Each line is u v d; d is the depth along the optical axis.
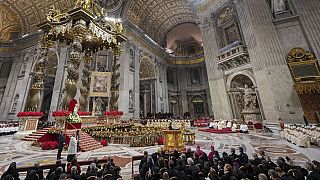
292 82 10.59
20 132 8.98
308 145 6.52
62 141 5.18
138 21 23.58
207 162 3.27
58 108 16.78
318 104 9.66
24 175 3.76
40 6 20.86
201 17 18.56
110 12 20.14
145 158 3.61
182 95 30.11
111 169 2.92
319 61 10.21
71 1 19.36
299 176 2.41
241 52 13.45
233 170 2.62
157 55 26.86
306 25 11.16
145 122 17.62
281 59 11.21
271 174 2.35
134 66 20.34
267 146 6.85
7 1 20.05
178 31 30.73
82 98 11.42
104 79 13.74
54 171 2.80
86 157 5.40
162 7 24.80
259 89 11.98
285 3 12.36
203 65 30.03
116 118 12.02
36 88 9.27
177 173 2.66
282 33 11.79
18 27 23.28
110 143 8.07
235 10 15.27
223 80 15.56
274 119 10.88
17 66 21.48
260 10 12.66
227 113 14.77
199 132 12.77
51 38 9.81
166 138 6.32
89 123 10.57
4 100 20.12
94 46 11.92
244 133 11.40
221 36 16.95
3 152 6.02
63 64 18.39
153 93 24.47
